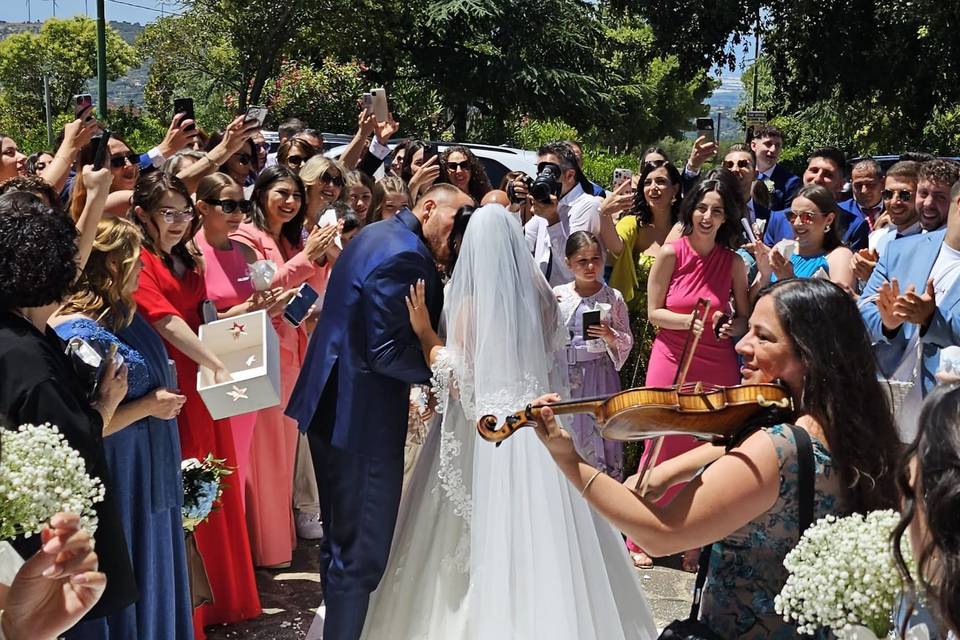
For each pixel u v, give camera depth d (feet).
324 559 13.99
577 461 8.47
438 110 115.24
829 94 74.28
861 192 23.71
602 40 121.29
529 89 111.96
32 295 9.81
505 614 12.57
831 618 7.07
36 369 9.69
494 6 109.70
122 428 12.05
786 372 8.36
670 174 21.65
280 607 16.47
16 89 152.05
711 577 8.41
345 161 25.16
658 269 18.15
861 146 87.04
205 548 15.51
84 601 6.98
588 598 12.87
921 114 71.41
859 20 70.38
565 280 21.12
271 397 13.41
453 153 24.21
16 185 13.23
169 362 13.23
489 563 12.73
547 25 113.70
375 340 13.29
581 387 18.19
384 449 13.55
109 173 12.01
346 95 97.86
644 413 8.23
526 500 12.73
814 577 7.04
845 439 8.07
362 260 13.67
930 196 17.38
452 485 13.17
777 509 7.97
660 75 149.07
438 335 13.74
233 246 17.51
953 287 14.69
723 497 7.84
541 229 21.24
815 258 19.19
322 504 14.08
